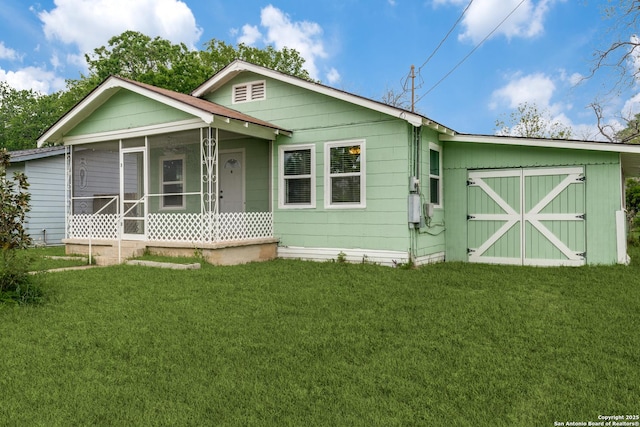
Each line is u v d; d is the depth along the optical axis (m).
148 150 9.87
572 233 8.98
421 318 4.91
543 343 4.05
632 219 19.75
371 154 9.24
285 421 2.66
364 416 2.72
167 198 11.22
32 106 40.84
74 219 10.98
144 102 9.75
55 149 15.33
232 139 11.24
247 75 10.95
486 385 3.15
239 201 11.20
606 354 3.75
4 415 2.71
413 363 3.57
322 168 9.80
